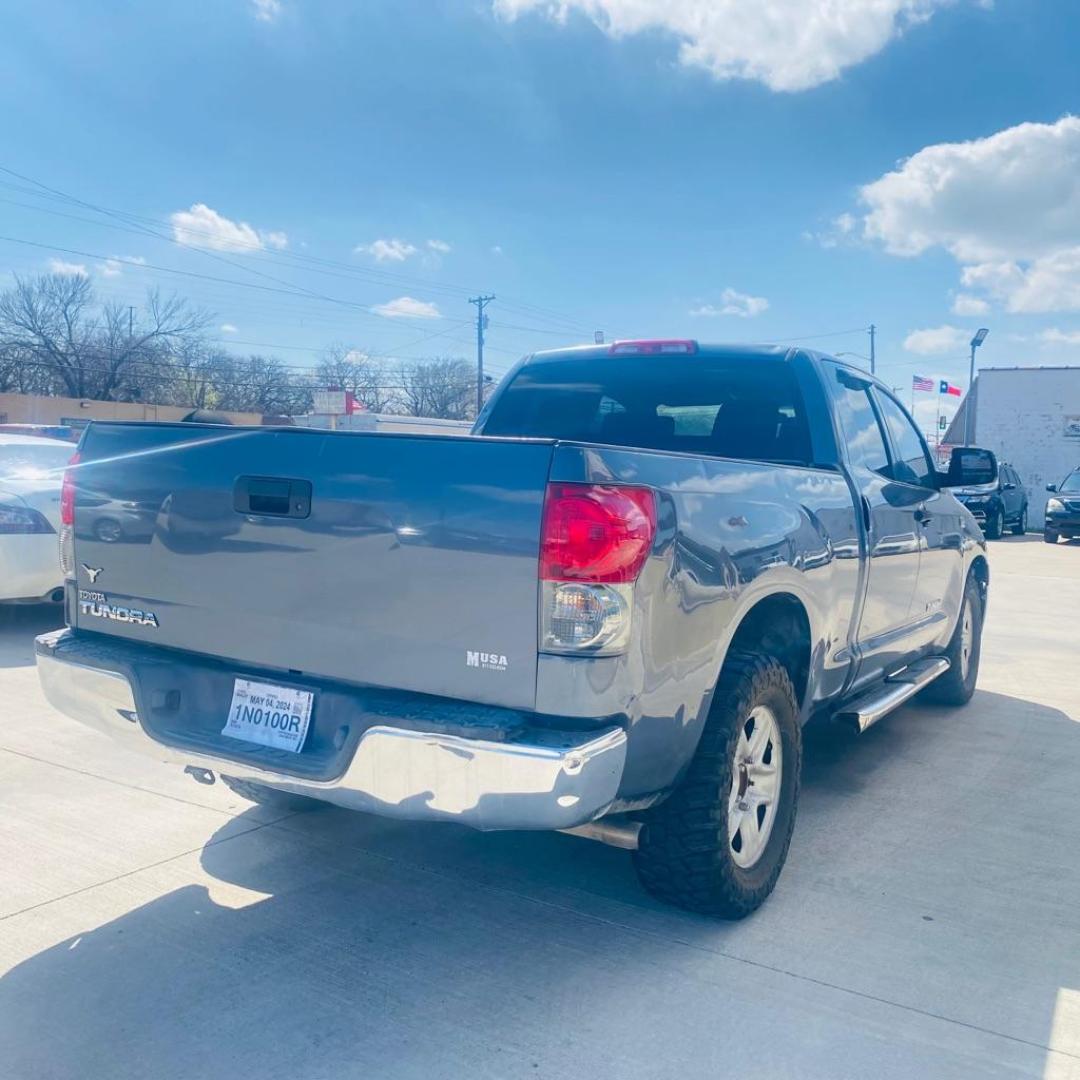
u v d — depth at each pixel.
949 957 3.45
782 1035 2.98
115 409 43.12
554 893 3.90
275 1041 2.92
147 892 3.83
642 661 3.03
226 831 4.42
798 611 4.11
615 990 3.21
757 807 3.78
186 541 3.55
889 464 5.48
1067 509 24.34
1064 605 12.68
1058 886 4.04
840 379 5.09
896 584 5.20
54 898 3.77
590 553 2.88
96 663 3.64
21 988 3.17
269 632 3.38
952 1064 2.85
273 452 3.36
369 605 3.17
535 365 5.46
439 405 62.66
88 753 5.41
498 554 2.96
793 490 4.04
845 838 4.51
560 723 2.93
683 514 3.22
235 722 3.45
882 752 5.87
